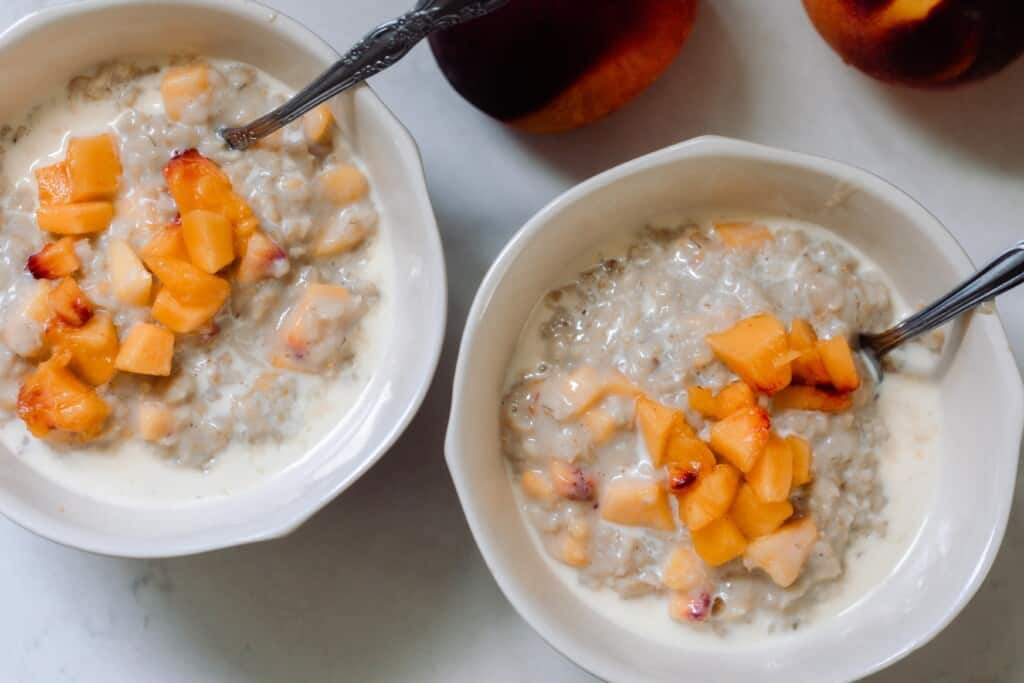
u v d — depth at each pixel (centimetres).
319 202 50
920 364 49
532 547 49
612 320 49
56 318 48
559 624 47
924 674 53
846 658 47
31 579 54
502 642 53
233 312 49
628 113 54
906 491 49
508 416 49
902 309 50
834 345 47
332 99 50
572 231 49
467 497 47
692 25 52
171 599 54
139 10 49
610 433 48
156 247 48
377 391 50
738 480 47
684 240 49
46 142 51
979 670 53
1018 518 53
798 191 49
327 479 49
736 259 49
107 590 54
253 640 53
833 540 48
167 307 48
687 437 47
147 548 47
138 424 49
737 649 49
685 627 49
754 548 47
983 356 47
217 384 50
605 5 50
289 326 49
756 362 47
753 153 48
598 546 48
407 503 53
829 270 49
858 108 54
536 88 51
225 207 49
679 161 48
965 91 54
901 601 49
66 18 49
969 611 53
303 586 53
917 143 54
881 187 47
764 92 54
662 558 48
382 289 51
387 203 51
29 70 50
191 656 53
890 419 50
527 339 50
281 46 49
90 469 50
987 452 47
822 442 48
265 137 50
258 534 47
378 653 53
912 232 48
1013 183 53
